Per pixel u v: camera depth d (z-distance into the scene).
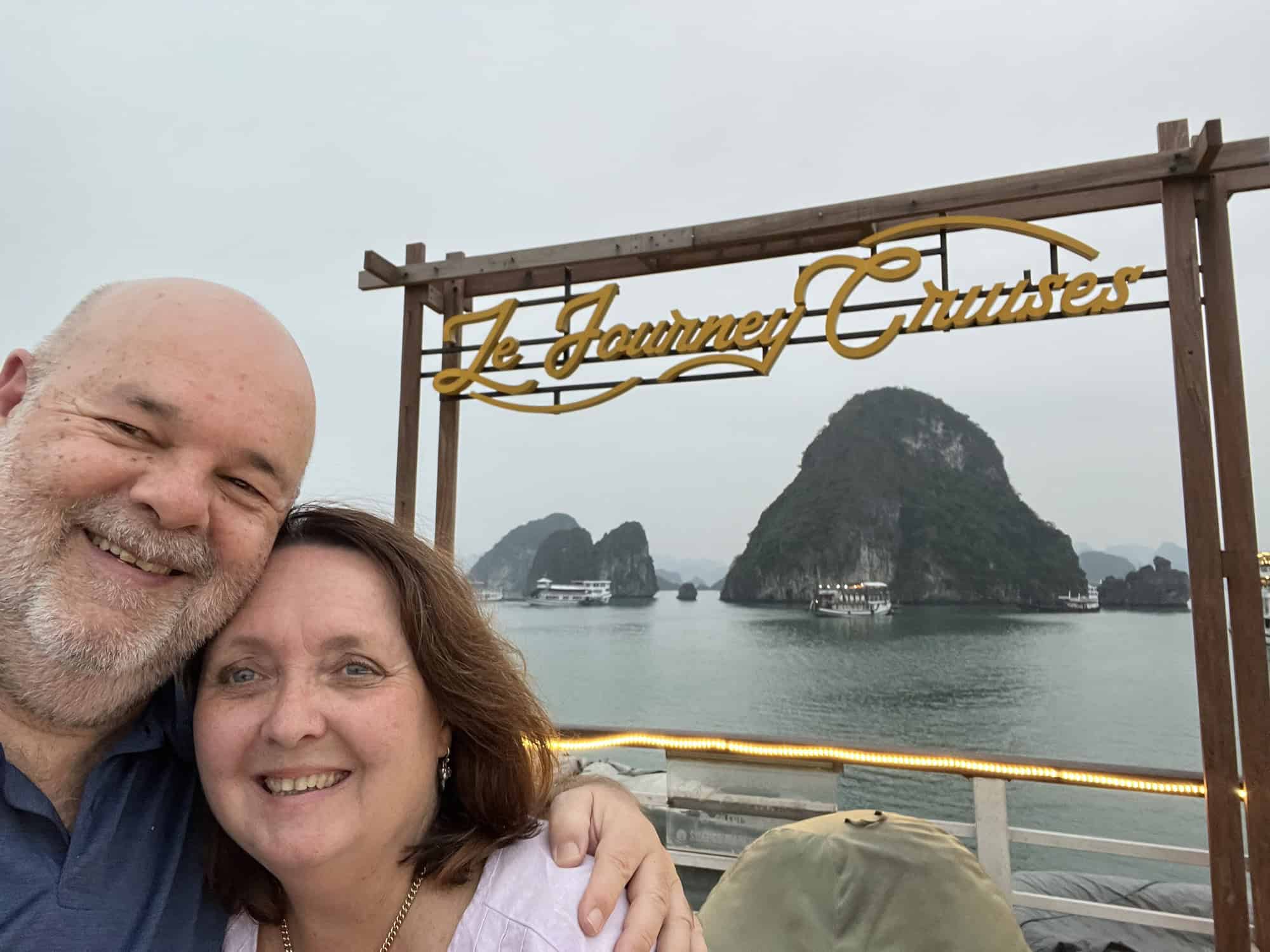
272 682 1.02
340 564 1.08
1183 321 3.31
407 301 4.70
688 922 1.03
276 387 1.06
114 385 0.97
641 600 171.62
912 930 1.54
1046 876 4.54
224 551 1.00
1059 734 68.44
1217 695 3.05
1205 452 3.21
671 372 4.29
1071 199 3.71
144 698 1.05
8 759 0.99
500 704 1.17
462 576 1.22
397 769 1.02
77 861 0.96
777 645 112.62
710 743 3.89
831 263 4.04
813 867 1.67
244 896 1.10
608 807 1.20
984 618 130.12
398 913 1.06
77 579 0.95
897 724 73.50
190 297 1.06
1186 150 3.34
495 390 4.52
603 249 4.28
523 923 0.97
